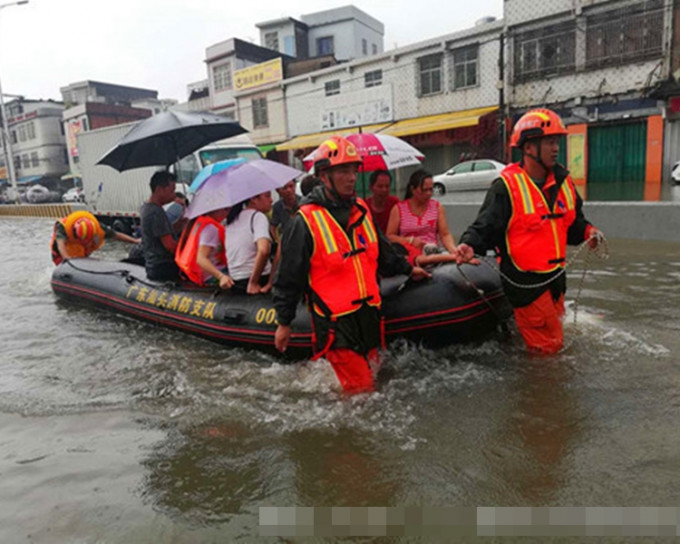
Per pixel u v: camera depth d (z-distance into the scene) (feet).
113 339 17.29
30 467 9.84
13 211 90.12
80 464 9.85
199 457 9.85
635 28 59.16
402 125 77.56
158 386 13.24
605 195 46.73
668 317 15.57
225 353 15.25
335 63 90.99
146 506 8.52
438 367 12.94
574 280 20.86
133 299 18.90
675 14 56.70
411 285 13.55
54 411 12.13
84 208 75.56
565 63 64.23
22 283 27.58
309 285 11.37
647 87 59.11
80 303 21.89
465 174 61.98
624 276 21.08
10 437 11.00
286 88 91.15
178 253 17.13
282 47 120.26
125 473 9.48
